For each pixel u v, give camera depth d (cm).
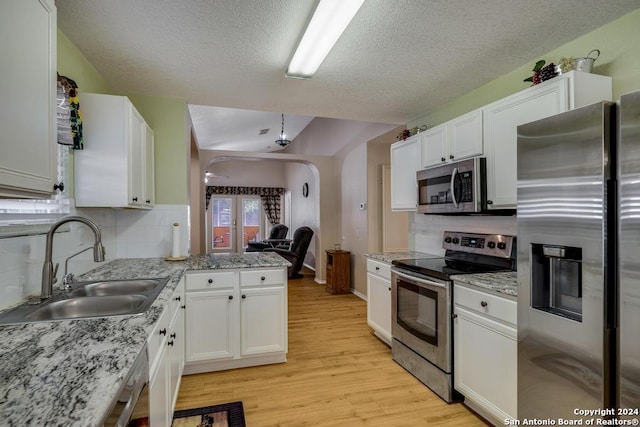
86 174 215
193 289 262
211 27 193
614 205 128
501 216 264
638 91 118
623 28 187
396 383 254
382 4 175
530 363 161
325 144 689
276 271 283
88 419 67
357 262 543
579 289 148
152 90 288
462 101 306
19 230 155
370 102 321
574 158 138
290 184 1017
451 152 271
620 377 124
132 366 95
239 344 274
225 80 267
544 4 176
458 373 221
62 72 197
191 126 408
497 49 223
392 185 360
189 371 268
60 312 158
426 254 347
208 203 1005
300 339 346
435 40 211
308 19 184
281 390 244
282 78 264
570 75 180
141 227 302
